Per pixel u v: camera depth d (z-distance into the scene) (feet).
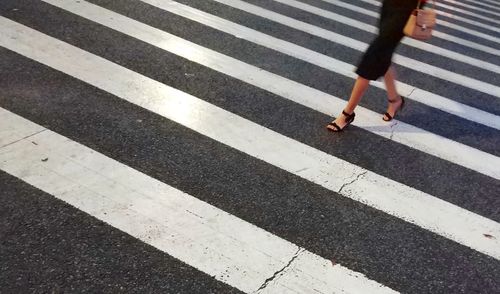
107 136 13.16
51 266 9.12
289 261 10.02
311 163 13.52
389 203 12.43
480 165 15.03
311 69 19.61
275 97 16.84
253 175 12.60
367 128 15.94
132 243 9.84
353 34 24.59
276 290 9.27
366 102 17.72
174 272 9.35
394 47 14.35
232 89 16.88
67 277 8.95
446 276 10.41
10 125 12.88
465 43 27.81
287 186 12.39
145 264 9.43
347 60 21.13
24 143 12.28
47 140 12.54
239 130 14.52
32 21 19.19
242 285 9.27
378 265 10.36
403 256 10.75
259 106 16.07
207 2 25.09
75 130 13.17
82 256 9.41
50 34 18.39
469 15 34.83
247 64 18.99
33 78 15.38
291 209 11.58
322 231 11.04
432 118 17.57
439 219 12.17
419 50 25.16
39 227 9.93
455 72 22.84
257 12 25.14
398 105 16.46
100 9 21.53
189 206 11.10
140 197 11.12
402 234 11.41
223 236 10.38
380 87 19.10
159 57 18.22
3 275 8.82
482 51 26.89
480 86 21.58
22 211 10.26
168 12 22.70
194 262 9.62
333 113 16.46
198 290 9.06
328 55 21.33
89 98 14.80
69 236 9.82
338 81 18.93
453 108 18.76
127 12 21.77
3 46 16.97
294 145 14.24
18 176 11.16
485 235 11.89
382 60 14.29
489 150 16.03
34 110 13.73
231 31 21.95
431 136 16.22
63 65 16.43
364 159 14.19
